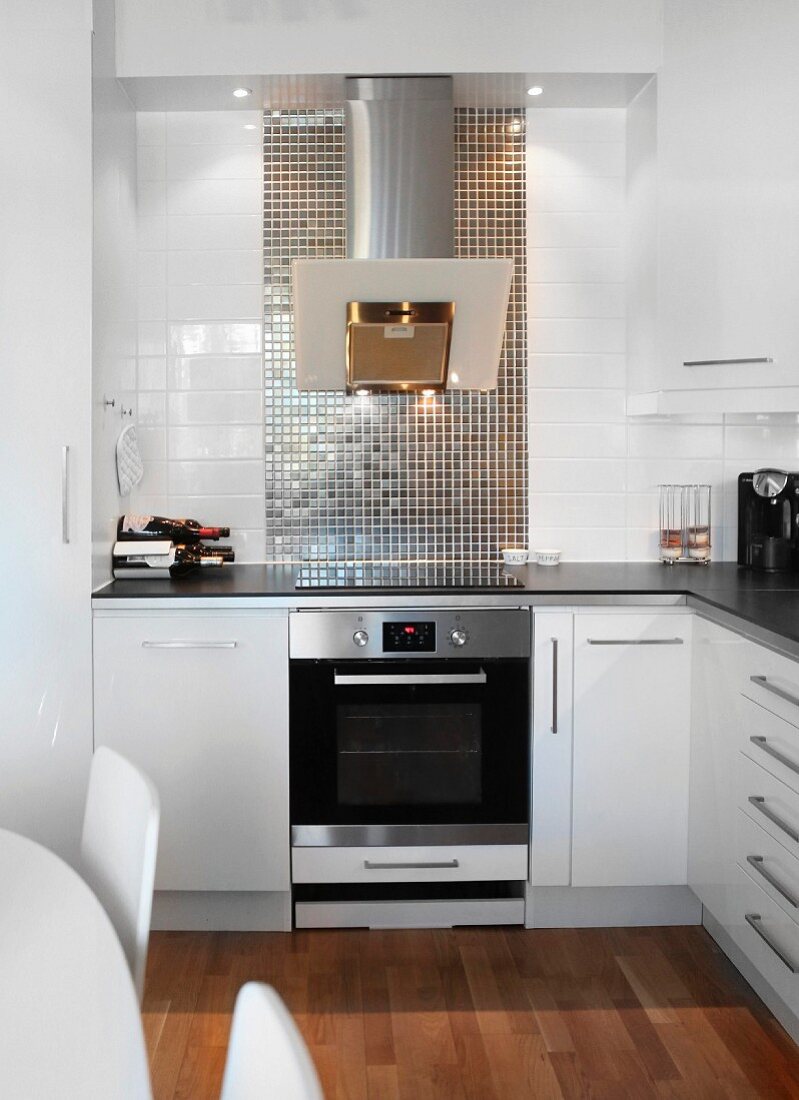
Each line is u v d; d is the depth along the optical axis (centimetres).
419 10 313
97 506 298
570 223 352
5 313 288
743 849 254
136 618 290
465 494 355
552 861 295
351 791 295
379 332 315
